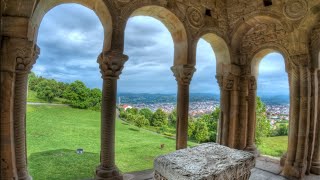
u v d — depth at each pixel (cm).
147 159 1030
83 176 759
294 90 625
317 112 638
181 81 662
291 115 630
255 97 805
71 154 1051
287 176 613
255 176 615
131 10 546
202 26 688
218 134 799
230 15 757
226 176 356
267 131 1193
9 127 381
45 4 472
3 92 376
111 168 523
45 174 769
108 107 525
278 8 649
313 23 600
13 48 380
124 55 532
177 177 336
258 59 805
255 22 727
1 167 374
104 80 530
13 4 379
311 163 638
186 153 412
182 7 642
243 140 783
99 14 552
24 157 423
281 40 686
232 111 778
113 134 531
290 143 625
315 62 614
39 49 462
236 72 779
